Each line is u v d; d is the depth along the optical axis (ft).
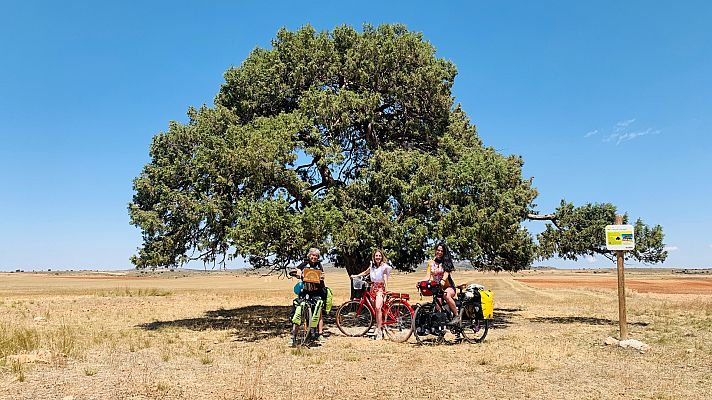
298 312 35.83
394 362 30.19
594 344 36.76
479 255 49.42
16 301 88.79
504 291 142.10
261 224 43.24
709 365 29.25
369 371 27.76
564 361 30.30
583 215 53.06
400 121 61.77
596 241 51.65
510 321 54.65
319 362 30.12
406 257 56.24
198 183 54.90
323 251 45.14
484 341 38.29
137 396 22.80
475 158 49.62
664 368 28.43
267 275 54.39
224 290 153.48
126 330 48.80
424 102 59.82
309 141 55.06
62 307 77.30
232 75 62.03
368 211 50.83
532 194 53.98
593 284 215.31
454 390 23.65
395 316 39.91
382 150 54.39
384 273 40.55
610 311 68.28
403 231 48.24
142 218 54.65
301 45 60.80
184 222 55.26
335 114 53.93
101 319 59.93
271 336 43.47
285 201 45.14
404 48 58.70
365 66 57.88
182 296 108.27
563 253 54.90
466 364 29.53
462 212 46.65
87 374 27.25
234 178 53.21
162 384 24.86
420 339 38.55
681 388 24.07
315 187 61.57
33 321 57.52
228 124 58.44
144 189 55.93
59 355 32.32
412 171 51.93
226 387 24.38
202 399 22.26
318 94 54.24
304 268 37.40
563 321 54.44
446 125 63.21
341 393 23.08
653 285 203.21
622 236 37.45
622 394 23.00
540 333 43.65
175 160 55.93
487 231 46.11
